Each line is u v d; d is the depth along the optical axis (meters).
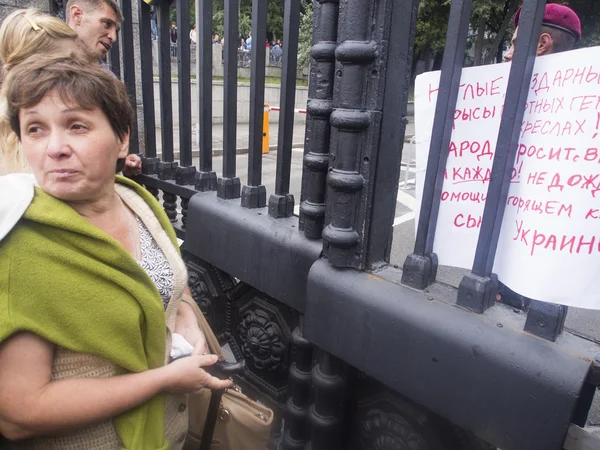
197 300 2.20
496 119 1.12
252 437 1.52
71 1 2.49
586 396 1.11
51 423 0.97
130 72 2.38
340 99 1.31
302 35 18.52
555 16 2.47
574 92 0.98
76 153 1.00
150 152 2.41
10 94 1.01
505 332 1.11
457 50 1.11
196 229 1.98
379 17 1.22
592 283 1.00
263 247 1.70
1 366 0.95
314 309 1.48
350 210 1.38
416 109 1.26
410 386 1.26
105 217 1.15
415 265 1.28
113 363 1.08
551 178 1.02
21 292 0.93
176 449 1.32
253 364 2.01
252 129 1.77
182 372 1.12
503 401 1.10
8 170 1.43
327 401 1.60
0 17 3.17
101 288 1.00
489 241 1.13
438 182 1.22
